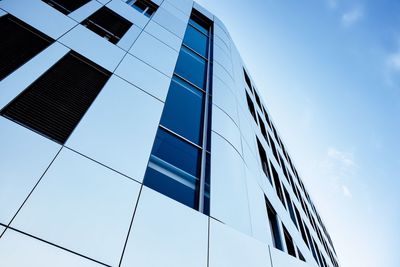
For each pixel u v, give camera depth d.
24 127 4.29
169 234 4.42
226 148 7.75
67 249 3.34
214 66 11.44
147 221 4.33
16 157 3.82
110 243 3.71
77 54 6.61
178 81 8.71
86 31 7.46
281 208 11.18
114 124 5.43
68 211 3.68
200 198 5.84
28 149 4.02
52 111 5.11
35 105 5.02
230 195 6.48
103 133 5.09
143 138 5.67
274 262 6.05
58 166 4.08
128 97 6.31
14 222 3.21
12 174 3.62
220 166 6.93
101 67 6.65
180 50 10.42
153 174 5.47
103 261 3.49
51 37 6.56
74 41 6.89
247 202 7.06
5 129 4.07
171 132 6.76
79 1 8.80
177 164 6.20
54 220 3.49
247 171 8.30
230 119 9.27
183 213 4.95
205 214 5.43
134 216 4.24
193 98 8.66
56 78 5.80
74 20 7.65
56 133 4.76
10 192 3.44
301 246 12.25
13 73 5.15
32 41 6.31
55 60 6.08
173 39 10.53
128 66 7.27
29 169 3.79
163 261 4.02
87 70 6.48
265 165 12.33
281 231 9.16
